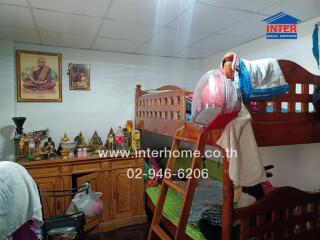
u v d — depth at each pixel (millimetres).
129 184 3027
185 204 1621
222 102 1223
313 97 1543
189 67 3924
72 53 3258
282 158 2500
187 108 1854
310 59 2250
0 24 2359
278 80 1368
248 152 1295
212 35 2688
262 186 1763
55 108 3211
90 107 3389
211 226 1731
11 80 2918
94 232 2840
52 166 2658
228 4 1900
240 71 1296
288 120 1496
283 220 1527
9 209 1366
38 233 1700
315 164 2211
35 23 2326
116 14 2098
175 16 2137
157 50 3379
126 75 3562
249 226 1437
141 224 3053
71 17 2170
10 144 2934
